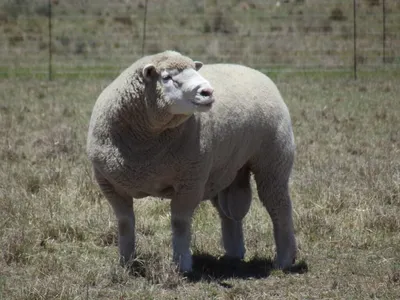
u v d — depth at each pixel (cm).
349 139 2362
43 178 1789
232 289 1196
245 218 1594
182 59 1130
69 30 5100
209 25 5141
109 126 1169
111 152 1165
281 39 4769
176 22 5306
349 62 4153
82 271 1262
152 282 1213
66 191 1700
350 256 1400
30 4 5638
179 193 1205
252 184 1825
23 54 4469
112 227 1459
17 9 5522
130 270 1241
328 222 1547
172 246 1277
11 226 1488
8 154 2066
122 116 1155
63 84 3509
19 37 4866
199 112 1184
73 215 1555
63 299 1127
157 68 1122
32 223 1505
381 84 3459
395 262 1356
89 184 1712
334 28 4966
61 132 2336
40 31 5072
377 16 5122
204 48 4594
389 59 4219
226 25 5169
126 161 1159
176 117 1134
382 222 1547
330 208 1641
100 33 5009
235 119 1263
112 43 4766
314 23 5109
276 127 1330
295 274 1298
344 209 1633
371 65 4075
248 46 4619
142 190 1199
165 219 1585
